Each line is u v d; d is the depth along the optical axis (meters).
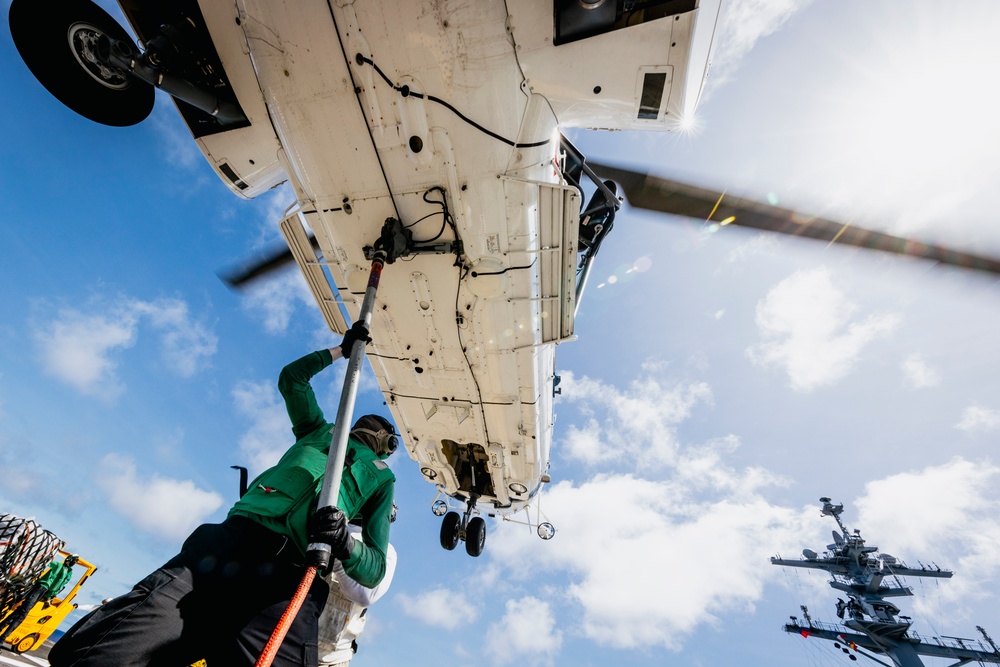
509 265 4.58
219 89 4.00
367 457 2.63
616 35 3.35
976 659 20.69
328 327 5.84
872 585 24.02
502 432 6.19
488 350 5.29
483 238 4.38
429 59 3.53
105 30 3.45
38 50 3.31
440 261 4.66
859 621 23.59
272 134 4.41
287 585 2.07
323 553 1.79
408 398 6.27
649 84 3.59
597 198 5.69
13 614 4.77
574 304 5.00
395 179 4.16
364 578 2.03
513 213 4.24
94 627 1.69
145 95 3.97
